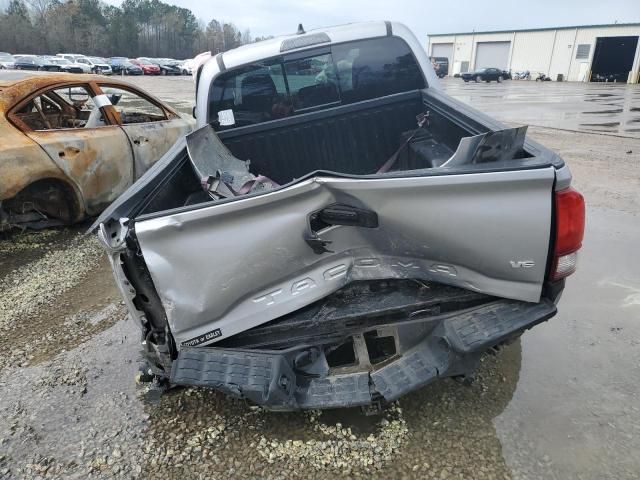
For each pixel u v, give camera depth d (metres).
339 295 2.35
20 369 3.15
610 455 2.31
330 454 2.38
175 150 3.18
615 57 46.59
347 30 3.94
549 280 2.23
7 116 4.73
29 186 4.83
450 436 2.44
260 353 2.16
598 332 3.32
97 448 2.49
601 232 4.99
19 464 2.41
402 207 2.07
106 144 5.40
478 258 2.17
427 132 4.02
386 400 2.18
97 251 4.98
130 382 2.98
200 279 2.08
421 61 4.11
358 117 4.11
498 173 2.03
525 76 50.59
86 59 45.59
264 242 2.08
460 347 2.16
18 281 4.36
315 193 2.04
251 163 4.14
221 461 2.38
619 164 7.75
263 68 3.91
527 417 2.55
